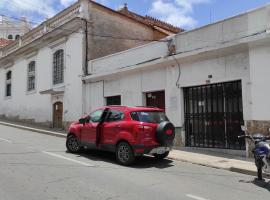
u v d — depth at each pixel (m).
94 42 21.12
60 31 22.31
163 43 15.41
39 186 7.39
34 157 11.11
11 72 31.62
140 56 16.72
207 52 13.06
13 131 20.97
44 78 25.05
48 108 24.30
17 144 14.35
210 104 13.41
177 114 14.45
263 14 11.55
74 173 8.77
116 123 10.68
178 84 14.48
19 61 29.78
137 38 24.11
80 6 21.14
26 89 28.03
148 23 25.42
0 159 10.58
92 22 21.17
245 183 8.24
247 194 7.20
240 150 12.13
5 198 6.47
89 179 8.14
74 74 21.19
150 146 9.96
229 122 12.69
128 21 23.55
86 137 11.74
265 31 11.38
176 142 14.47
